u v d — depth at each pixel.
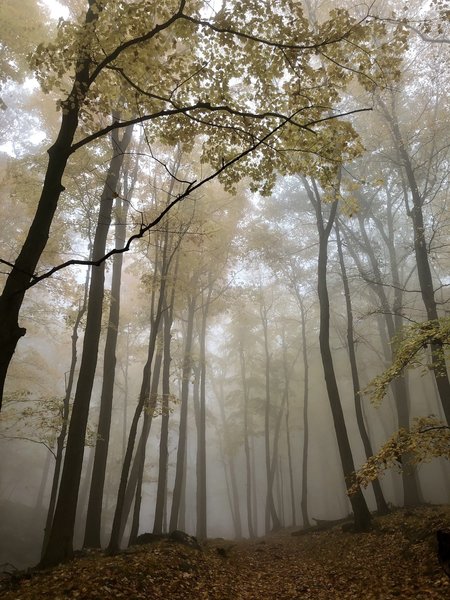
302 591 7.38
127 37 6.77
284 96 7.59
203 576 7.83
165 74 7.03
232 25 6.65
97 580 6.10
